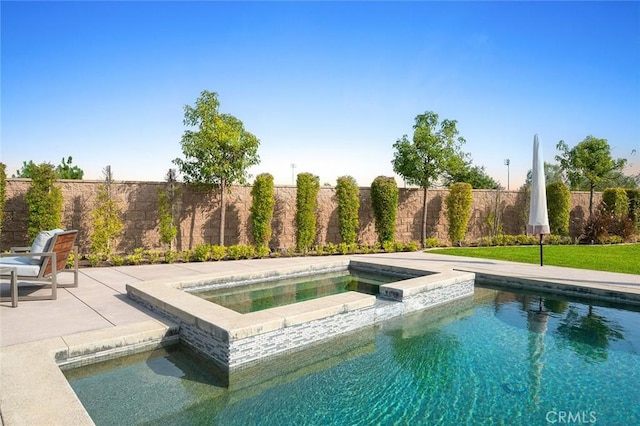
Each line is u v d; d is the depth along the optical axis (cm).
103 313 505
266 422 309
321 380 394
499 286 834
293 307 484
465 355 463
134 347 429
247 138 1169
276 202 1303
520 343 506
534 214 986
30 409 254
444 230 1644
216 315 435
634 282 754
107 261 966
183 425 302
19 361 338
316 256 1215
